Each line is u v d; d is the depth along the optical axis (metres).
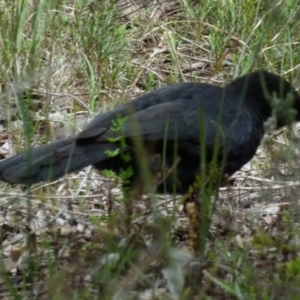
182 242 9.58
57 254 9.19
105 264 7.90
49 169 9.44
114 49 14.66
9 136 12.29
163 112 10.01
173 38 14.85
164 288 8.27
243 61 14.18
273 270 8.01
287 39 14.38
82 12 14.91
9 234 9.96
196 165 10.27
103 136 9.64
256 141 10.91
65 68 13.92
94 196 10.94
